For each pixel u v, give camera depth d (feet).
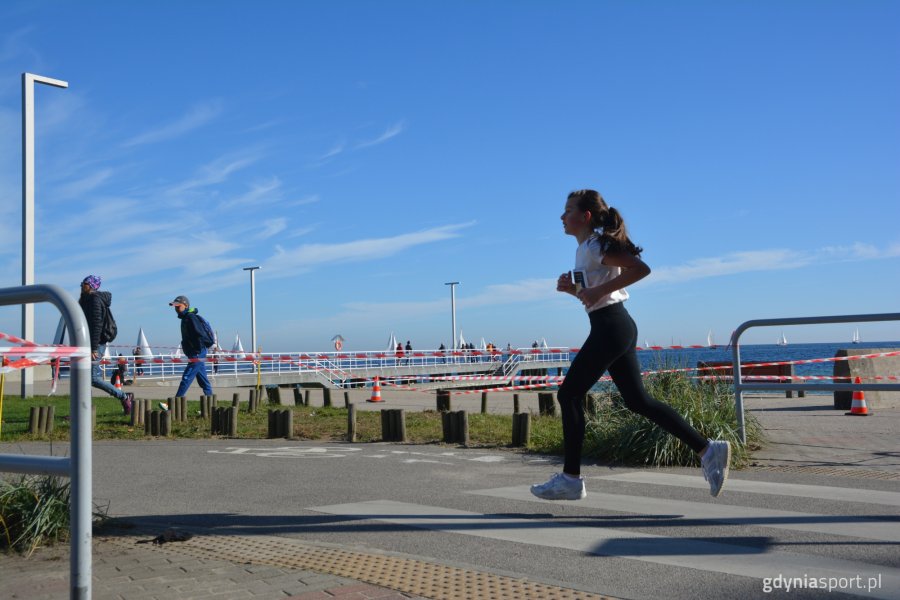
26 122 60.08
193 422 41.16
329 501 20.93
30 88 60.34
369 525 17.89
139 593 12.66
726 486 21.67
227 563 14.42
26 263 59.67
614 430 26.81
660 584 13.12
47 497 16.44
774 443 29.55
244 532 17.51
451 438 32.50
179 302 46.62
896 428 34.17
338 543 16.43
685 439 17.87
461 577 13.51
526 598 12.40
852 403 41.50
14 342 10.41
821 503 19.25
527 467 26.22
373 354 114.11
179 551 15.48
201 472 26.30
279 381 99.91
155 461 28.84
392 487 22.80
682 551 15.10
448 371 138.00
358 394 73.26
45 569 14.42
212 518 19.13
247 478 24.99
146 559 14.76
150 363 79.71
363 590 12.78
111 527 17.85
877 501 19.42
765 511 18.42
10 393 63.93
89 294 41.11
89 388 10.47
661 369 30.99
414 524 17.88
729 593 12.61
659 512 18.53
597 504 19.58
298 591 12.73
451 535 16.79
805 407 46.70
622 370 17.78
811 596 12.42
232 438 35.76
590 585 13.17
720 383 30.25
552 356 171.53
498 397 67.72
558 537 16.39
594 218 17.42
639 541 15.92
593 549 15.38
